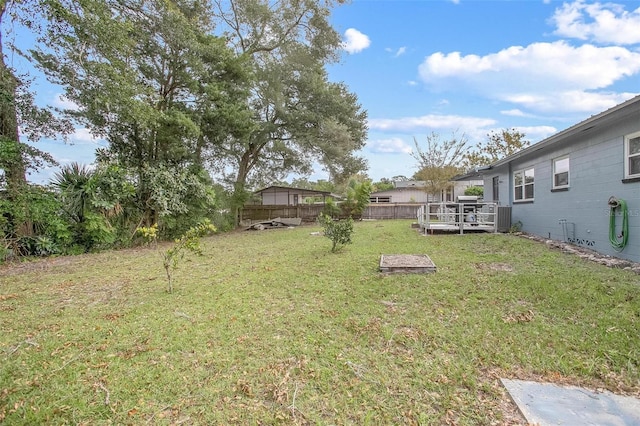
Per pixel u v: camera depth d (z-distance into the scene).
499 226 10.84
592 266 5.43
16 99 8.32
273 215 20.00
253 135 16.84
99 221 9.22
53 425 1.99
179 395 2.27
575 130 6.18
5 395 2.27
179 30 10.36
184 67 11.51
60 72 8.21
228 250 8.95
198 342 3.06
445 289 4.44
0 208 7.78
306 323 3.47
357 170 19.33
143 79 10.84
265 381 2.42
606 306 3.65
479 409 2.07
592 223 6.80
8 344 3.09
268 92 15.99
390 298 4.18
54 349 2.97
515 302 3.89
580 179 7.20
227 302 4.23
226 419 2.03
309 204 20.97
